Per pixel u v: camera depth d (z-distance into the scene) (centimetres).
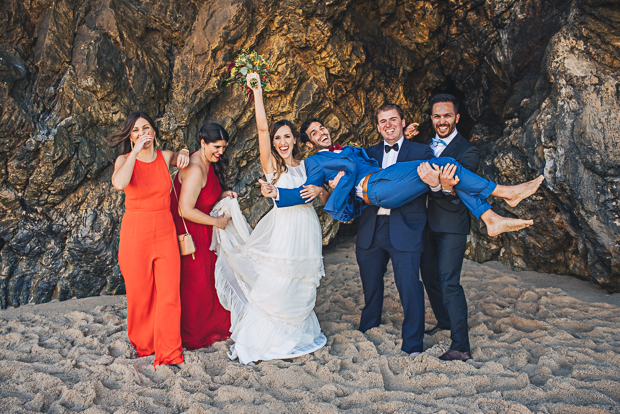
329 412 275
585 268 537
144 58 561
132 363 347
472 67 719
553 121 538
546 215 563
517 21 639
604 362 338
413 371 332
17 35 510
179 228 389
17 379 320
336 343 387
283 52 582
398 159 378
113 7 535
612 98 497
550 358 340
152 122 360
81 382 307
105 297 529
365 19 680
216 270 391
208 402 290
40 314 473
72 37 531
